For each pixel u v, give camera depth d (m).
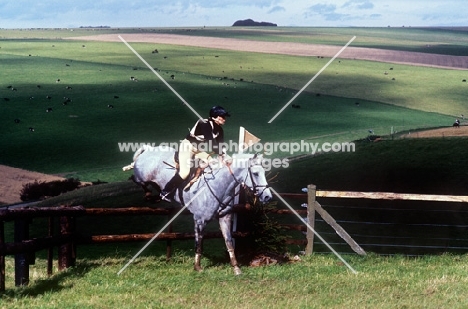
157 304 9.22
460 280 10.97
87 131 132.88
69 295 9.88
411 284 10.62
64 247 12.00
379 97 188.12
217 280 10.91
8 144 118.81
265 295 9.91
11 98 173.62
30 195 80.38
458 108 170.25
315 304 9.20
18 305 9.05
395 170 50.25
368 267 12.36
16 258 10.59
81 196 52.25
